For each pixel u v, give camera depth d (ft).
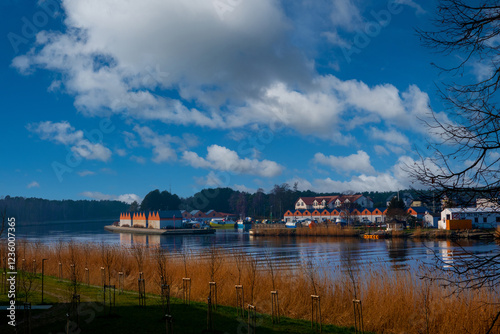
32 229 428.15
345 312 47.50
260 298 53.93
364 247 182.91
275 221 448.24
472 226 231.50
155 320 41.81
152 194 516.73
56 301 50.42
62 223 651.66
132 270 76.38
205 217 523.70
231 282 59.67
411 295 47.21
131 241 246.68
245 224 413.39
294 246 192.85
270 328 40.70
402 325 44.11
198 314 45.65
